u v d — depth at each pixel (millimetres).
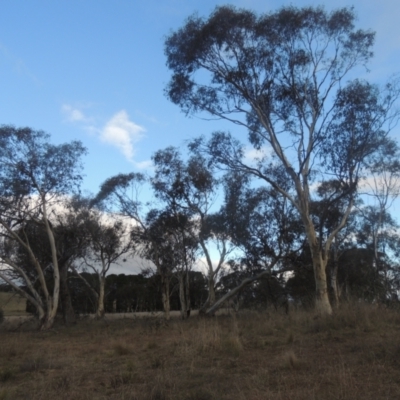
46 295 28672
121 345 13594
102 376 9820
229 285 35688
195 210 34719
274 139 24609
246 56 23766
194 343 12906
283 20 22984
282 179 30375
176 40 24156
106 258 44469
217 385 8203
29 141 27719
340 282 37219
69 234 33438
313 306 24109
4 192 27328
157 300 54594
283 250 30688
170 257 35188
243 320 22453
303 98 24266
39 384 8930
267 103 24453
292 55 23812
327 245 24328
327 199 28234
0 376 9766
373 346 11258
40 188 28266
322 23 23438
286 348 12289
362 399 6922
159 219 35438
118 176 38875
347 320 15953
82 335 21422
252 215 31953
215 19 23062
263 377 8547
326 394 7242
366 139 23828
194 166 34125
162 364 10578
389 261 37469
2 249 30906
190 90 25062
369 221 38281
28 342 18094
